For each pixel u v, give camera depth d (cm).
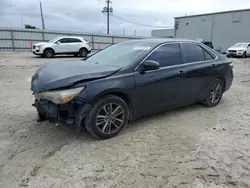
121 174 241
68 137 326
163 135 338
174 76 382
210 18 3247
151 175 241
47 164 257
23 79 772
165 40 402
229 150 297
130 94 329
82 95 283
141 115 360
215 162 268
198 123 390
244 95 604
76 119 294
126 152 287
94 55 445
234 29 2980
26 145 301
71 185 223
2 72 905
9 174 238
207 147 303
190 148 300
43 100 297
